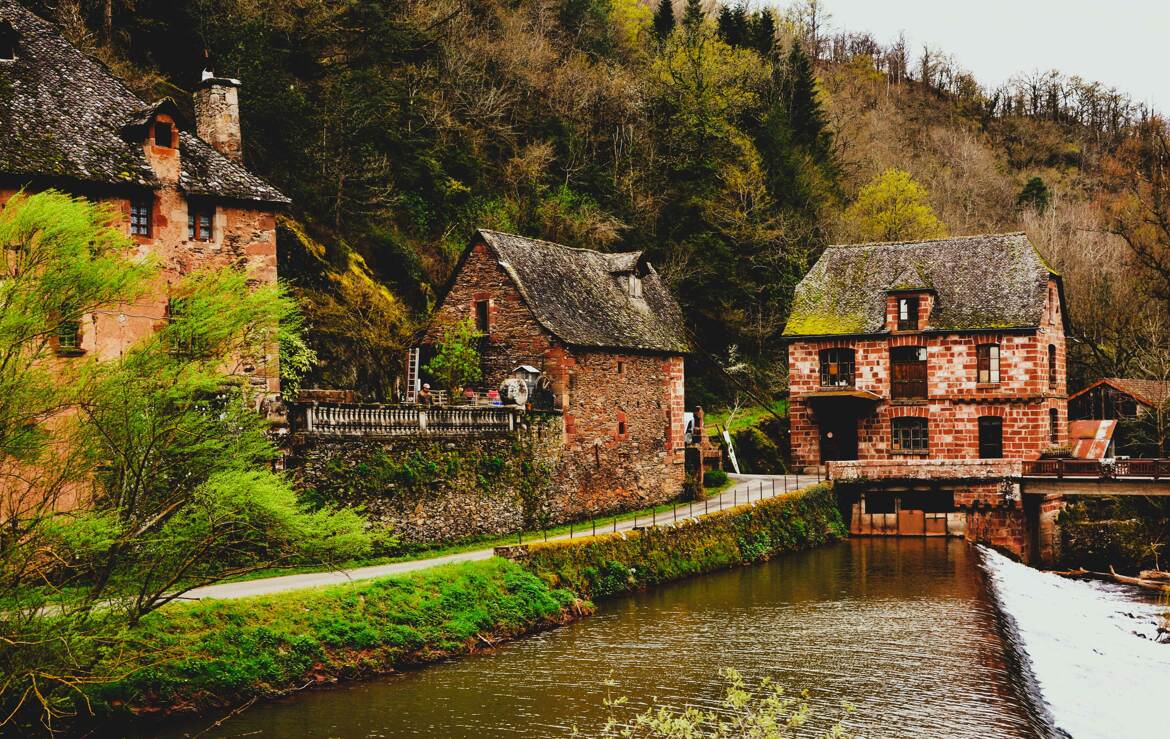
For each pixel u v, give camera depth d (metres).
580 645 24.03
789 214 71.06
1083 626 29.78
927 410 48.09
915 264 50.22
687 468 44.09
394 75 55.25
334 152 46.19
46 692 16.12
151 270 17.17
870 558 37.66
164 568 17.41
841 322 49.72
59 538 15.24
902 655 23.50
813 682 21.39
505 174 59.41
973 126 119.62
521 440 33.53
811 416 50.31
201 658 18.78
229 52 43.69
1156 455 53.62
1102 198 91.31
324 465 26.28
